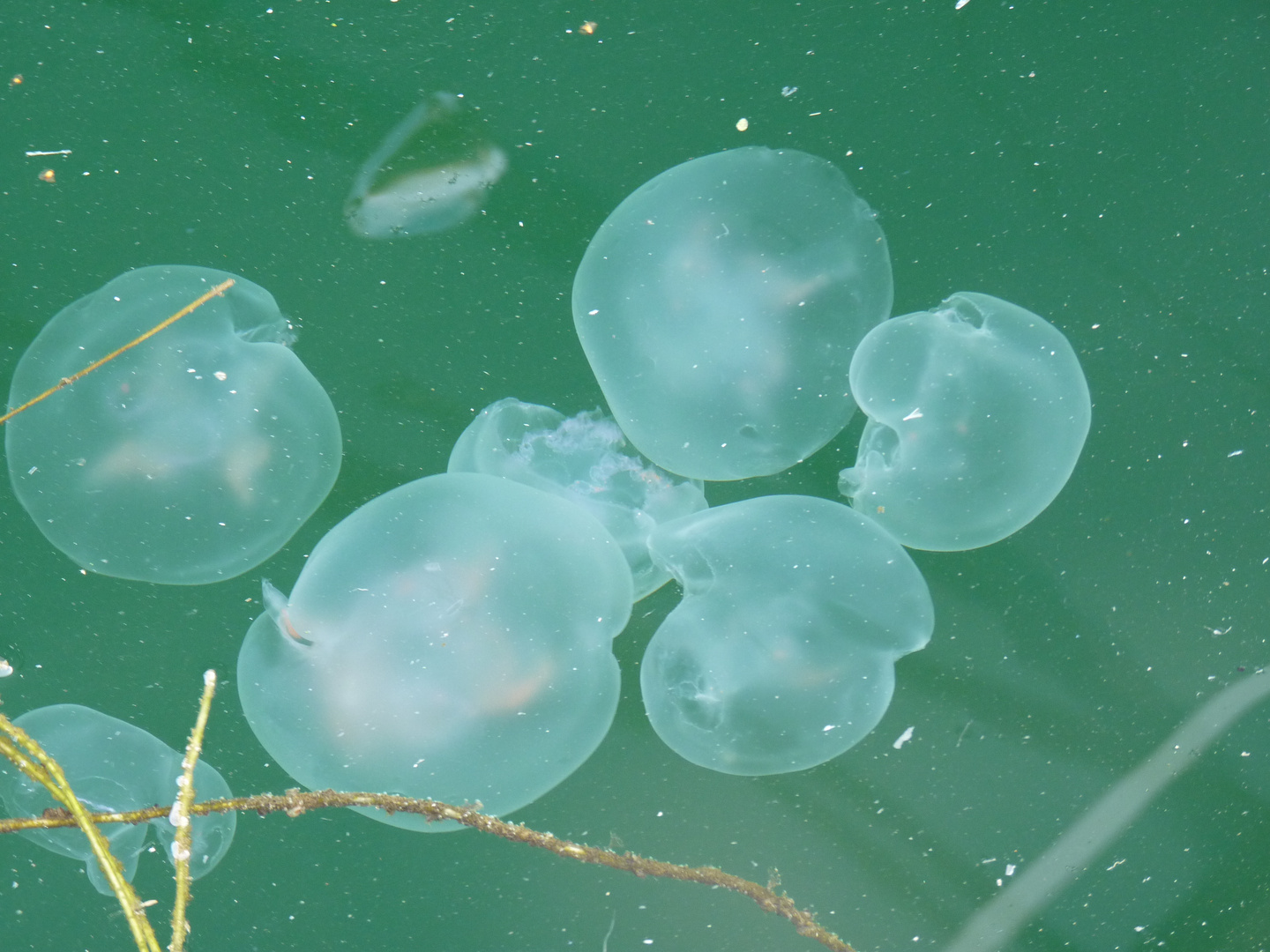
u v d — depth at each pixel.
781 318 2.08
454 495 2.04
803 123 2.20
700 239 2.08
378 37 2.20
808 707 2.05
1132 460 2.15
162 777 2.07
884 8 2.21
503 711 2.01
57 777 1.82
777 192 2.09
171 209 2.17
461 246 2.18
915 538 2.12
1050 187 2.19
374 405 2.15
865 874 2.09
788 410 2.11
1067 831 2.10
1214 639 2.13
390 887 2.08
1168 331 2.17
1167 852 2.10
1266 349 2.17
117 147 2.18
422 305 2.17
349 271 2.17
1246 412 2.16
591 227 2.18
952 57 2.21
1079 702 2.12
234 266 2.16
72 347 2.06
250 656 2.04
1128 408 2.16
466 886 2.08
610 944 2.07
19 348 2.14
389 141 2.19
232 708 2.10
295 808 1.89
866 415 2.15
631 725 2.10
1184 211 2.19
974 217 2.18
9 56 2.18
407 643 2.00
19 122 2.18
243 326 2.11
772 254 2.08
